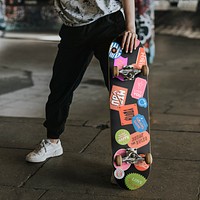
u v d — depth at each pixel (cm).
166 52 1407
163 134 470
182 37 1823
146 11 1007
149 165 345
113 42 343
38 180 369
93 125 496
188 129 484
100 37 355
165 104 790
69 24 358
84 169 388
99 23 351
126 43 340
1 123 504
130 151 342
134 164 344
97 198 340
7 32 1808
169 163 399
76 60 371
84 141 451
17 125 497
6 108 730
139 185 348
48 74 1016
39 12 2030
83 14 351
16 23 1981
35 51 1346
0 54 1283
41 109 728
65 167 392
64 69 374
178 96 848
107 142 449
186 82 966
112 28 352
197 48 1509
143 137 346
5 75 998
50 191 351
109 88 347
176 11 2645
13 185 361
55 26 1998
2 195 345
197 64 1190
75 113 717
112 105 343
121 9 358
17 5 2028
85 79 965
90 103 778
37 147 406
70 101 392
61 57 373
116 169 343
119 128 344
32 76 993
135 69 340
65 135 466
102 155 417
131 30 346
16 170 387
